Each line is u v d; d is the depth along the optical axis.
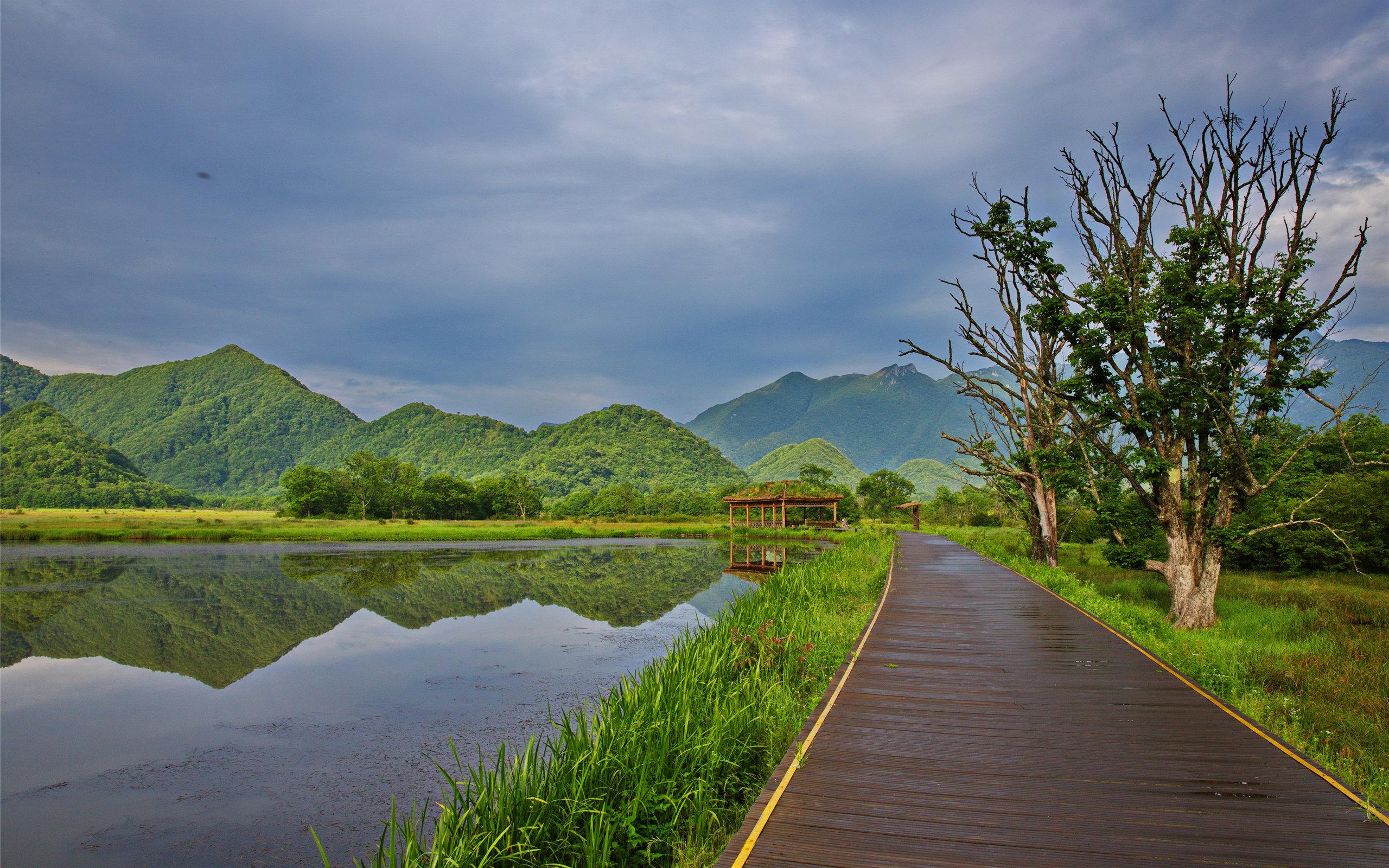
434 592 23.86
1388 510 19.08
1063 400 16.09
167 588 25.14
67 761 8.48
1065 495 23.16
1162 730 6.21
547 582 27.05
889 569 20.34
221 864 6.08
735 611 13.05
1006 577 18.58
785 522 62.94
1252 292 13.23
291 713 10.27
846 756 5.60
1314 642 11.05
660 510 107.50
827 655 9.41
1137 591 17.50
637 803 5.12
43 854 6.30
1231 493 13.65
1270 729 6.34
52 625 17.73
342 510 95.38
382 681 11.95
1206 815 4.55
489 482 108.62
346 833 6.67
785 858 4.04
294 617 18.78
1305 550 20.41
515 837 4.80
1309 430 20.81
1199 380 13.34
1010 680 7.97
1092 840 4.23
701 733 6.31
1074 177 16.06
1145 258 15.48
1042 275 16.64
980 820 4.49
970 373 23.03
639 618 18.41
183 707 10.65
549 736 9.16
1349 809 4.64
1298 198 12.96
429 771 8.11
